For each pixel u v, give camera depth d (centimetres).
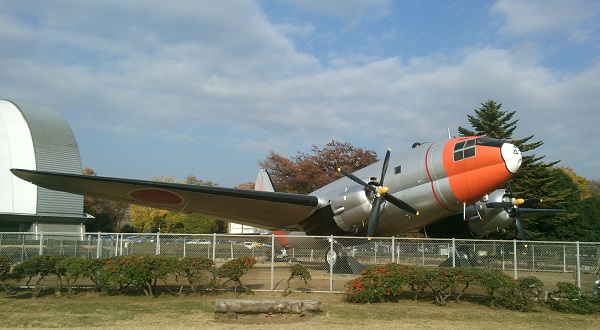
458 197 1423
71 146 5212
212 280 1166
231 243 1805
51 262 1127
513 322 915
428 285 1087
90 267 1125
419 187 1480
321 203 1606
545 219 2816
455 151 1412
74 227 4944
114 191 1473
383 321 899
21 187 4747
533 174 2861
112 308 991
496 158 1338
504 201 1630
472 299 1134
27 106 5231
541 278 1500
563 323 916
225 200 1557
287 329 820
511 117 3028
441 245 1483
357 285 1076
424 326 864
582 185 5291
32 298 1107
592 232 2822
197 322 869
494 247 1598
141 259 1104
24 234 1456
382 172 1519
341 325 860
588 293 1112
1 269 1153
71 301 1070
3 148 4825
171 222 5378
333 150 4366
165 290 1195
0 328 822
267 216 1716
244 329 816
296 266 1164
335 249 1558
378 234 1647
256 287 1253
